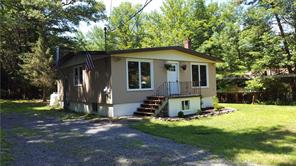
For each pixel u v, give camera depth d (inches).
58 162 242.8
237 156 247.6
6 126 471.8
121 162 239.0
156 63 605.0
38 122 519.5
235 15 1178.6
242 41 967.0
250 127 406.3
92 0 1147.9
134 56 564.7
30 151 284.8
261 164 224.1
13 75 1139.3
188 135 352.5
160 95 608.7
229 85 1029.8
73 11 1115.9
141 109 560.1
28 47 1125.1
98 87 590.2
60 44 1140.5
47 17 1098.7
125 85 555.8
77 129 421.7
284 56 889.5
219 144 297.0
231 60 1007.6
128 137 348.2
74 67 719.7
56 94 887.7
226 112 592.7
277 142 303.9
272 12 879.7
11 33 1066.1
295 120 464.8
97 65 591.5
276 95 950.4
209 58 705.0
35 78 877.2
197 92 681.0
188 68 667.4
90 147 297.7
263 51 929.5
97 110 606.9
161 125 436.8
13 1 994.1
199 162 233.0
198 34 1236.5
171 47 614.5
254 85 921.5
